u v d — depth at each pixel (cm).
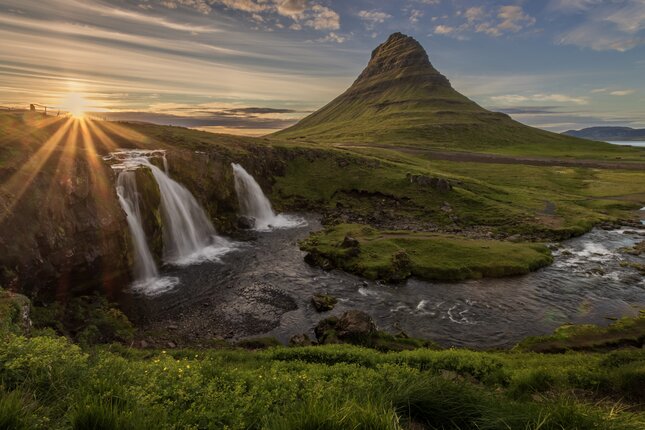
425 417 699
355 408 567
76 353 858
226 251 4819
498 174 11100
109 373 800
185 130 8569
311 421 537
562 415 603
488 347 2778
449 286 3872
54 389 684
